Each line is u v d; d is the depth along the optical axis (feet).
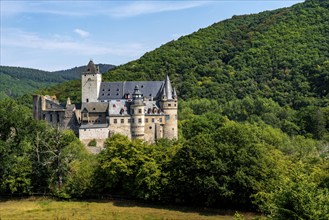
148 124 530.27
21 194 347.15
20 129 372.99
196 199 310.65
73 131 509.35
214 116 625.00
